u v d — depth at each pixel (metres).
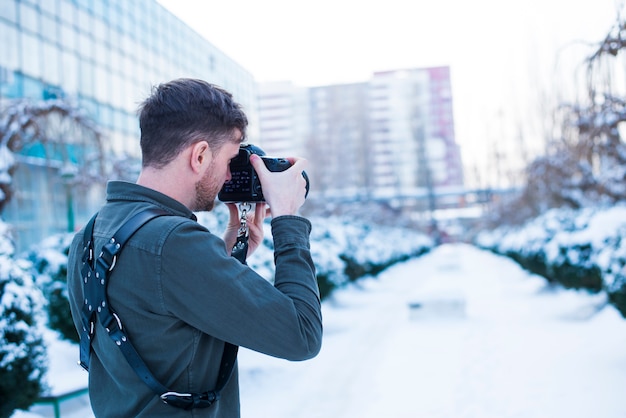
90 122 9.30
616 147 8.96
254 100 38.00
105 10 22.73
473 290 13.98
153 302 0.99
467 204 64.88
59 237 6.50
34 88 17.75
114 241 1.03
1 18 16.33
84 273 1.10
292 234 1.16
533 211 20.00
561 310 8.95
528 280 15.13
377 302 12.49
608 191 10.25
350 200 40.22
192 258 0.99
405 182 77.19
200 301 0.98
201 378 1.04
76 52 20.45
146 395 1.02
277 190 1.21
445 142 93.69
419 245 44.41
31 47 17.81
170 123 1.09
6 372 3.14
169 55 28.44
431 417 4.09
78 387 4.18
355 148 49.97
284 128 85.50
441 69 95.00
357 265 14.39
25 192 15.52
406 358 6.21
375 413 4.29
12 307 3.26
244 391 5.18
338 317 10.12
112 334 1.02
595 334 6.73
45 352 3.52
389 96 85.50
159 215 1.05
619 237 6.66
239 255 1.36
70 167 8.51
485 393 4.57
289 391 5.13
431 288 9.91
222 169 1.15
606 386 4.45
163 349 1.01
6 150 7.45
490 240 34.91
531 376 4.98
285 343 1.01
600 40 5.82
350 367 5.96
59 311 5.66
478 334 7.40
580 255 9.02
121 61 23.81
